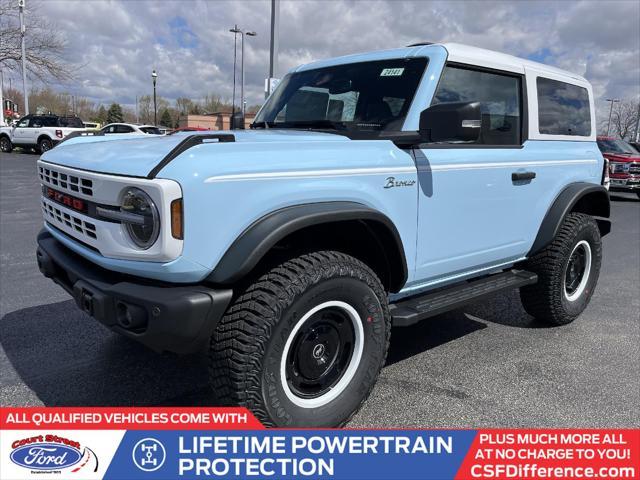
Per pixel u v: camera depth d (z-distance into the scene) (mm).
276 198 2453
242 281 2535
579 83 4637
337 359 2801
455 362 3832
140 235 2312
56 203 3049
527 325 4652
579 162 4520
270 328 2395
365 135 3111
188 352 2418
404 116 3191
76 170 2633
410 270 3164
